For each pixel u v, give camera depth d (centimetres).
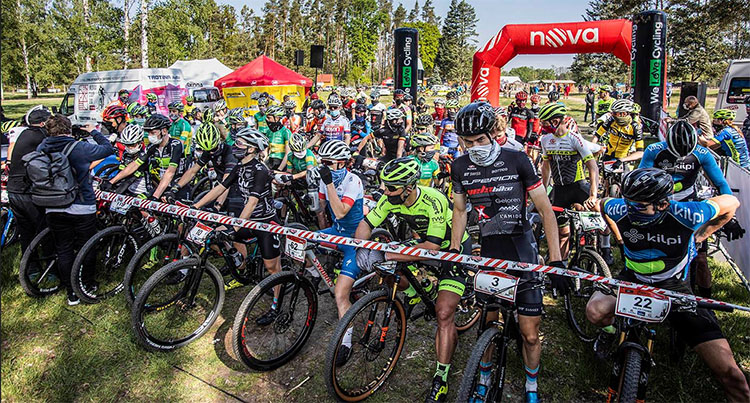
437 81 6462
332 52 8669
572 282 361
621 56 1049
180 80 1688
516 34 1054
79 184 409
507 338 259
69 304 416
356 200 368
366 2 8362
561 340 361
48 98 3828
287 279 329
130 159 524
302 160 566
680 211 245
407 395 304
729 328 360
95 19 3003
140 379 320
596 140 607
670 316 253
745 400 232
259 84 1625
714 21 3334
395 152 672
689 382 303
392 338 355
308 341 366
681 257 256
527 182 257
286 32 8362
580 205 412
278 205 502
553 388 305
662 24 975
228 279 467
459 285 289
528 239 269
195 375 325
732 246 425
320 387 311
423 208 296
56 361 336
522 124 884
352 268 331
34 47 3653
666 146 333
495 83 1099
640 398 236
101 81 1558
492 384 262
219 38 6247
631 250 266
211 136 429
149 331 367
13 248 540
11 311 404
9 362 333
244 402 298
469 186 268
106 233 423
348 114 1323
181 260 350
